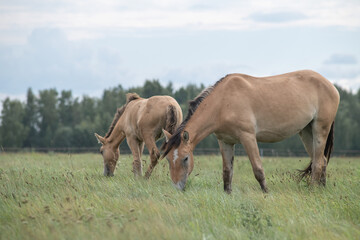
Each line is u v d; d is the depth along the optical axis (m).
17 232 7.54
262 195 10.42
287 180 13.37
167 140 11.47
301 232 7.39
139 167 15.11
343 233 7.32
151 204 9.09
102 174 15.94
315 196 10.55
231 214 8.52
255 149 11.42
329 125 12.73
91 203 9.26
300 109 11.96
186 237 6.96
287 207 9.12
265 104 11.54
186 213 8.41
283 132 11.98
